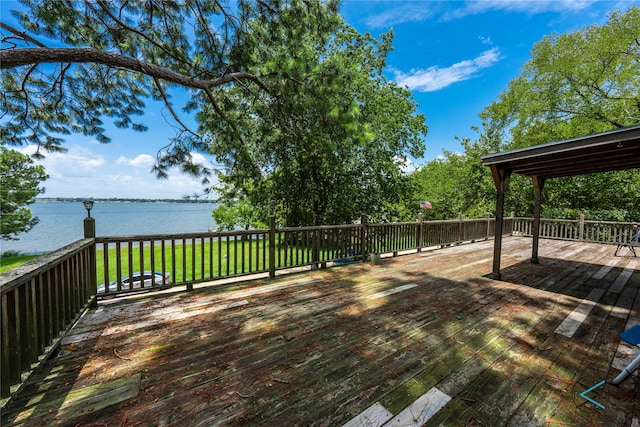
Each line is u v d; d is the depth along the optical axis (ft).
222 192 26.43
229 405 5.17
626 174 33.73
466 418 4.89
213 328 8.42
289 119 19.36
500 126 49.67
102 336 7.84
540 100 39.68
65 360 6.61
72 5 12.91
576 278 14.69
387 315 9.53
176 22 14.61
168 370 6.26
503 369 6.42
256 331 8.25
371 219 33.45
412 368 6.41
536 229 18.48
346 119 16.52
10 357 5.02
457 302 10.91
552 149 12.00
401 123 34.32
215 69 15.84
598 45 33.19
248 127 19.66
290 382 5.86
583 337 8.08
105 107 17.72
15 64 8.91
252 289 12.38
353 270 16.06
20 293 5.42
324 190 30.68
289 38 15.40
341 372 6.23
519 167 15.75
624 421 4.85
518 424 4.75
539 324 8.95
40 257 6.64
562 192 38.29
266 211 31.40
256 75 16.12
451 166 51.88
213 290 12.18
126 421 4.75
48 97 16.34
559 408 5.16
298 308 10.11
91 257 9.91
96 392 5.48
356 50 31.63
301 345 7.44
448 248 24.32
